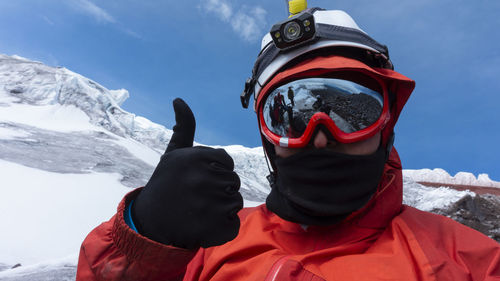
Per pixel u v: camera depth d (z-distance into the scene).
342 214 0.90
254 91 1.19
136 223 0.78
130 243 0.75
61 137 25.55
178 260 0.73
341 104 0.94
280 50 0.96
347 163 0.89
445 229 0.84
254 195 27.86
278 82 0.97
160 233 0.72
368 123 0.93
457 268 0.71
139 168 23.45
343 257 0.81
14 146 19.03
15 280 2.76
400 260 0.74
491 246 0.77
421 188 16.02
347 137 0.90
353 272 0.76
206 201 0.71
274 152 1.18
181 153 0.77
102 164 20.83
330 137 0.90
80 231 10.56
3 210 10.51
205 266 1.07
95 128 31.83
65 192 13.77
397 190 0.98
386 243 0.83
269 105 1.05
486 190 29.14
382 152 0.96
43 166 16.75
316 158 0.90
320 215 0.90
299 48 0.94
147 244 0.72
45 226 10.16
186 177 0.73
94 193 14.75
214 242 0.71
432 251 0.74
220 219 0.72
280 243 0.98
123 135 34.47
